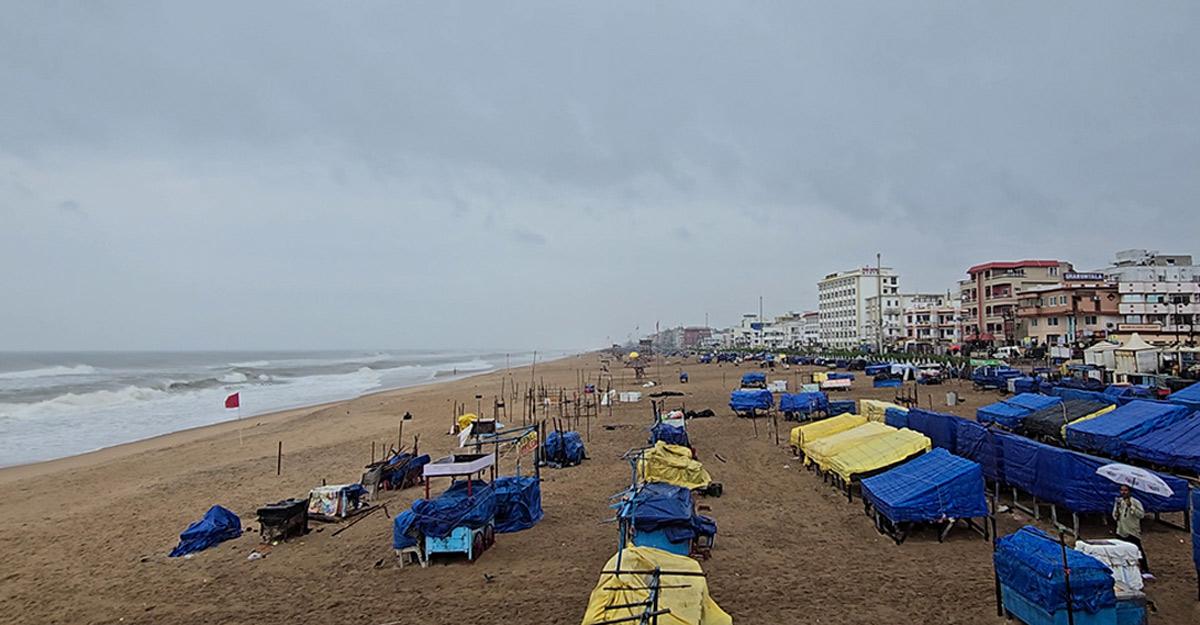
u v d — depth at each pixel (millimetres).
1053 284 89062
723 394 60469
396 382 99562
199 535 18250
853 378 63031
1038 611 10883
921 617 12234
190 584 15562
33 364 157375
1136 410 24766
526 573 15281
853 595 13328
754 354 140625
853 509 19688
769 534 17531
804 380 66500
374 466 24688
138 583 15781
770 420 41250
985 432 20406
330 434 41281
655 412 39469
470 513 16312
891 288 154625
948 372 62000
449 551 16031
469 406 56656
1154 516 16938
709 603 10273
